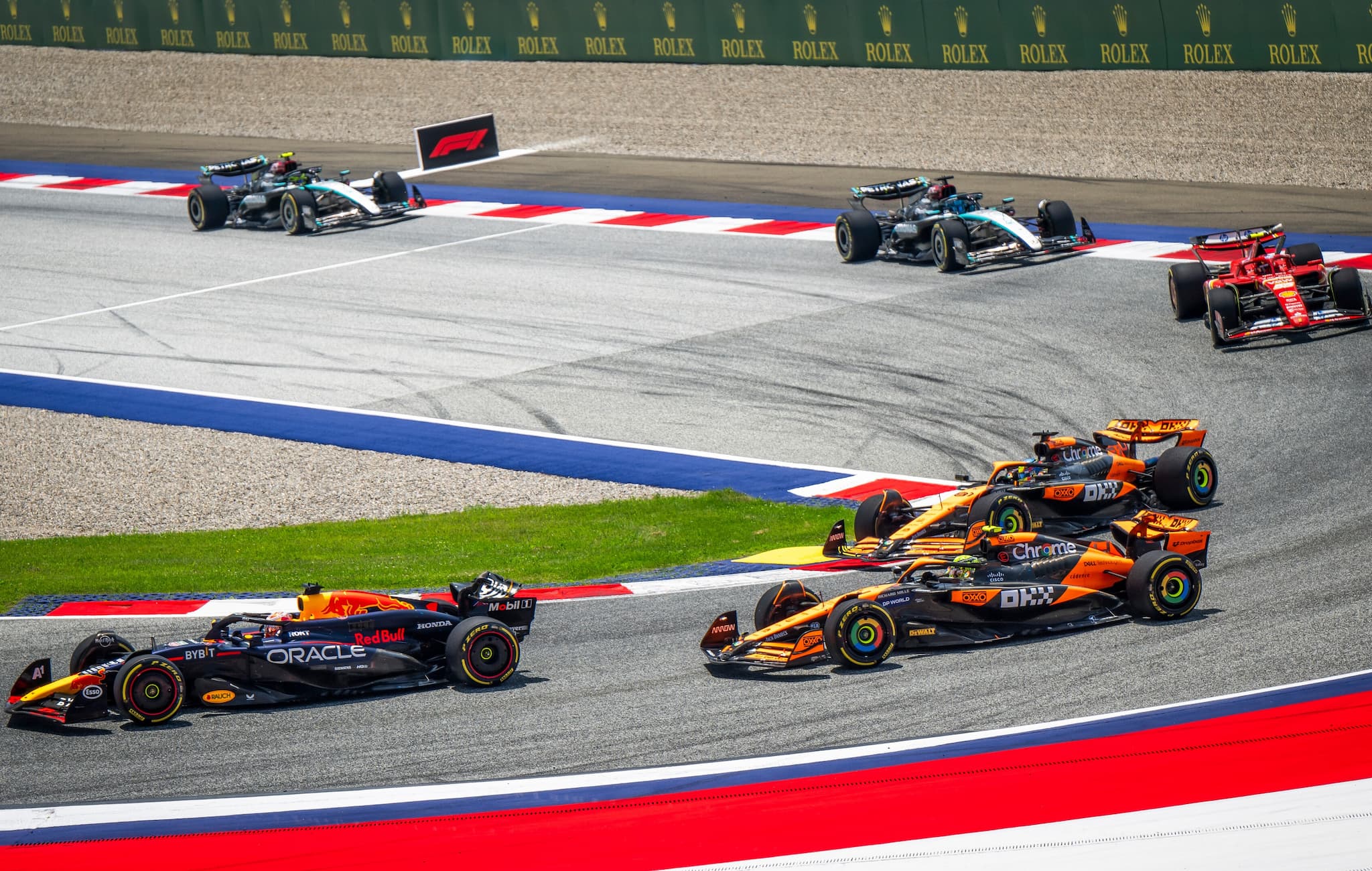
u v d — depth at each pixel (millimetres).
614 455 65250
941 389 70250
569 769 33875
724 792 31891
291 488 63125
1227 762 31250
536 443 67438
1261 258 74562
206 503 61594
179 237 112375
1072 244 89438
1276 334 73875
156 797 33281
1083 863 27328
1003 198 105812
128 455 68188
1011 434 63781
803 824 29922
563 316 87500
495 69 161875
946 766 32406
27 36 188125
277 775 34344
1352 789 29453
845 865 27969
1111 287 83938
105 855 30266
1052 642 40656
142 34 183000
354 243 108125
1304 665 36781
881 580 47875
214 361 82750
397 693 40125
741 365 76312
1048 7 134250
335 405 74375
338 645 39938
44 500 62500
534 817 31203
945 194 92625
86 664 40062
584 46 160125
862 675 39188
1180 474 52031
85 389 78938
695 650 42375
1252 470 56375
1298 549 46844
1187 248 90125
